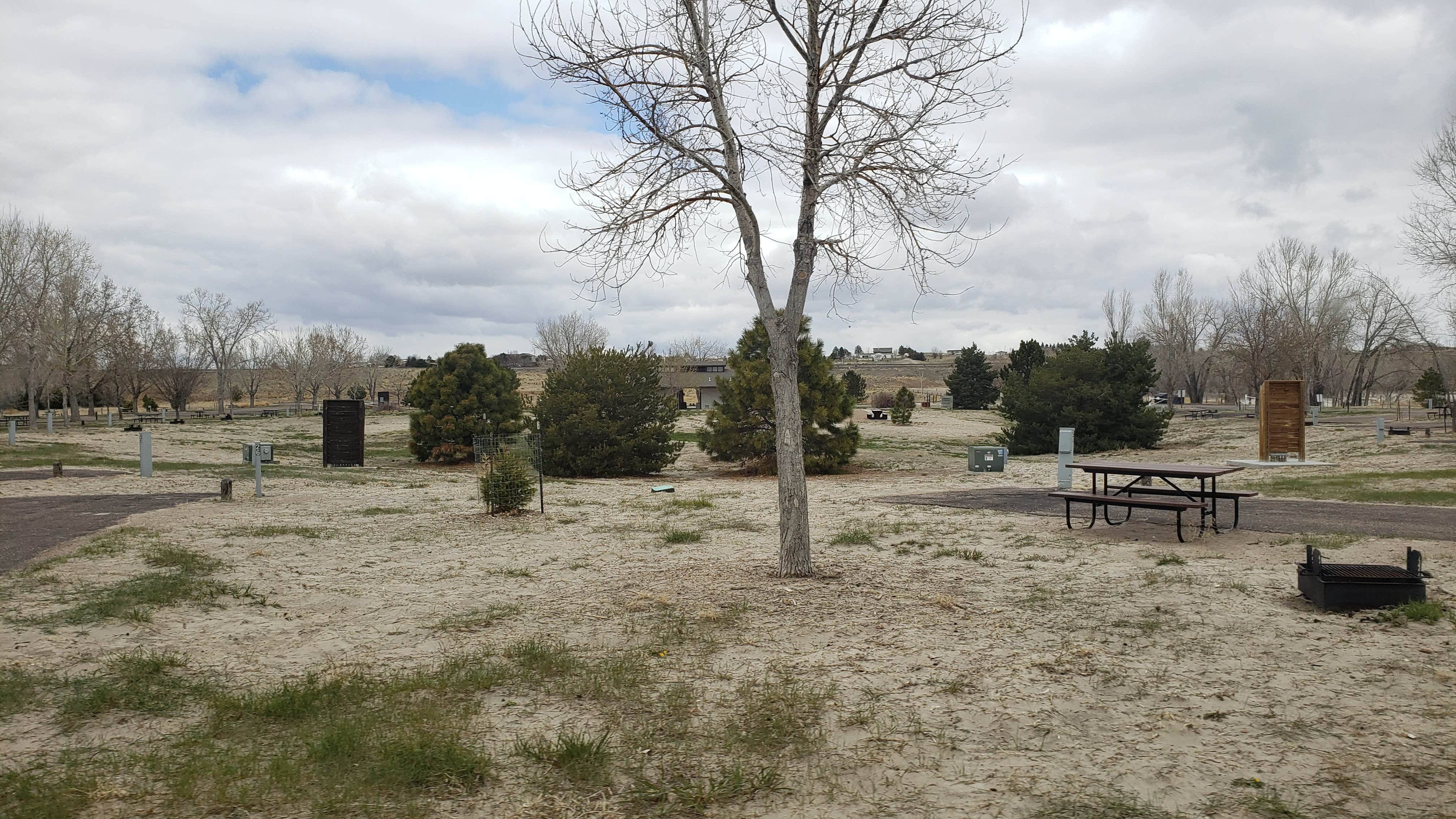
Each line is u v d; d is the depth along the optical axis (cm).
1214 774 395
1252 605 723
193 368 8231
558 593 851
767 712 482
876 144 833
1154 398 10256
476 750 430
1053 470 2584
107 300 6444
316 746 425
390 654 629
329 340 9994
